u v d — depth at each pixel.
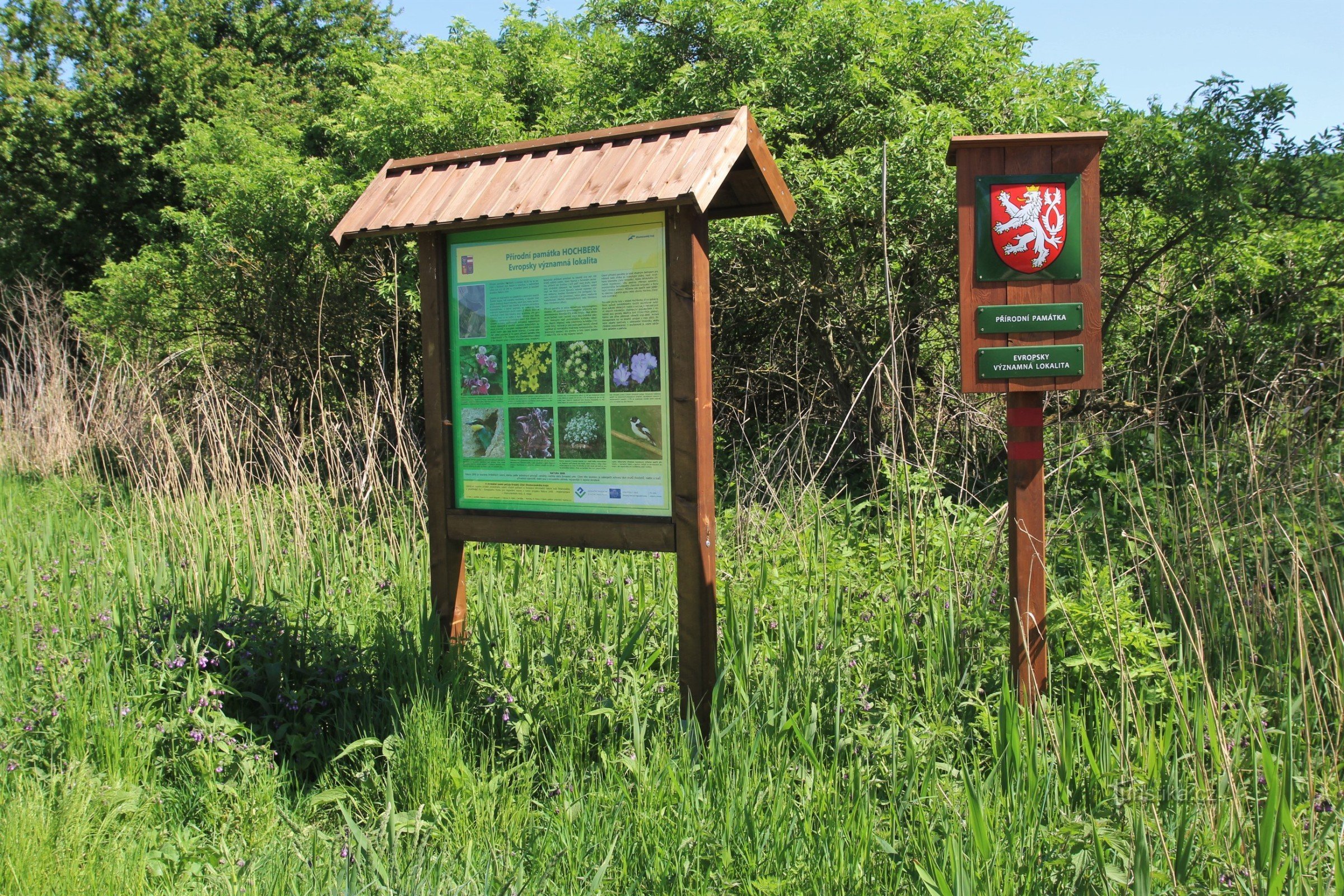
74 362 12.55
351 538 6.11
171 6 20.39
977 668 3.84
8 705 3.95
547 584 5.02
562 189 3.75
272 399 8.10
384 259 10.02
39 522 7.53
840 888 2.66
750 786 3.15
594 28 11.96
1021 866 2.73
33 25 19.44
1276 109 7.49
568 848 2.93
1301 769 3.22
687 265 3.61
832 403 9.23
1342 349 6.15
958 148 3.61
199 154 13.38
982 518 5.20
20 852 2.94
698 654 3.71
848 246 8.85
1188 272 8.16
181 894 2.94
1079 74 9.02
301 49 22.38
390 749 3.60
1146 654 3.74
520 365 4.03
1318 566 4.28
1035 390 3.65
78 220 19.47
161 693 4.00
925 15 8.67
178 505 5.97
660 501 3.79
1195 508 4.98
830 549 5.20
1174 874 2.69
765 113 8.12
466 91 9.86
